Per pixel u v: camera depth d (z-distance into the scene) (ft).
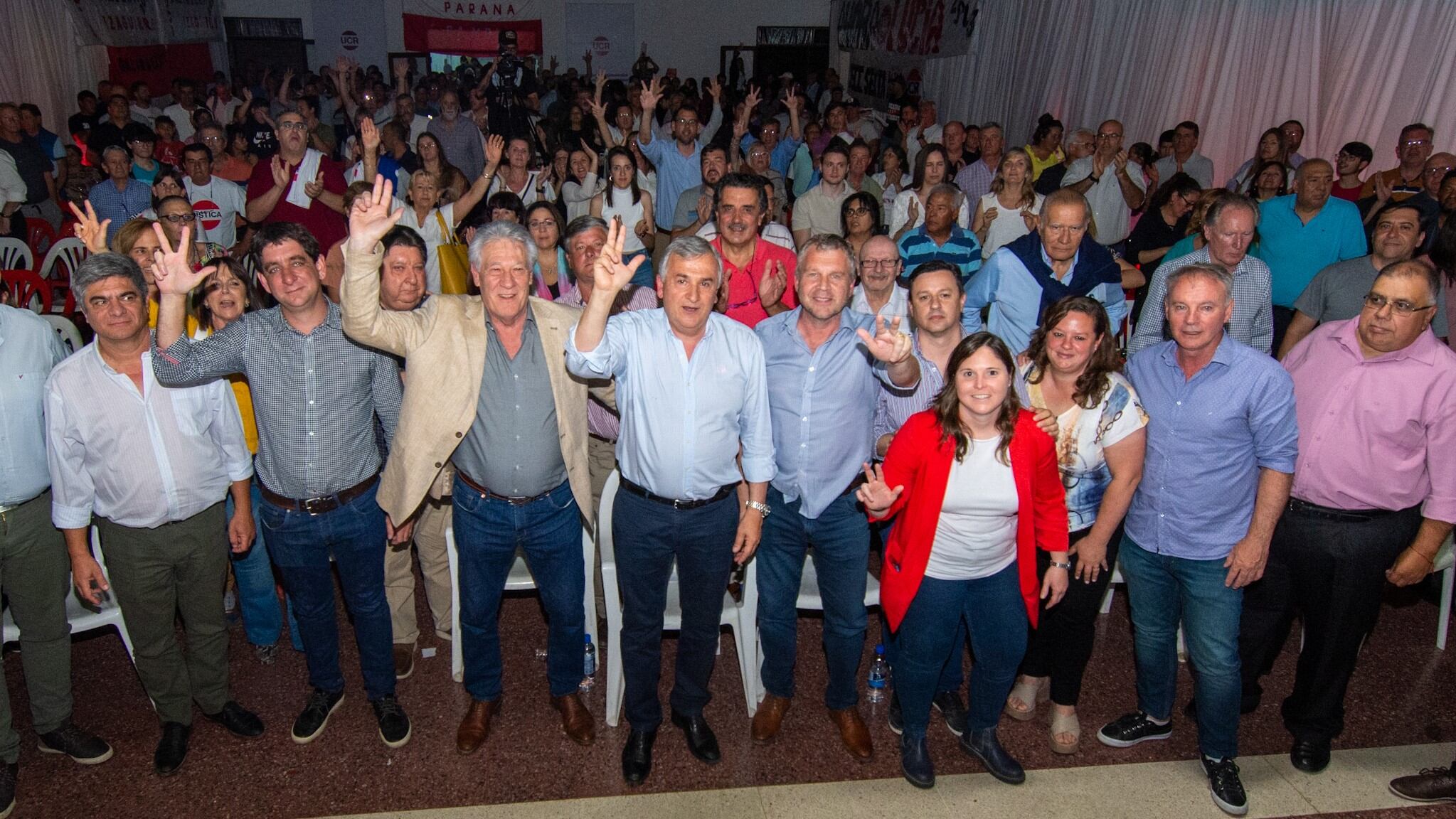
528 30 58.85
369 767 9.90
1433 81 20.70
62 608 9.61
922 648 9.18
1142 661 10.22
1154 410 9.21
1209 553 9.18
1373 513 9.39
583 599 10.07
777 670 10.25
